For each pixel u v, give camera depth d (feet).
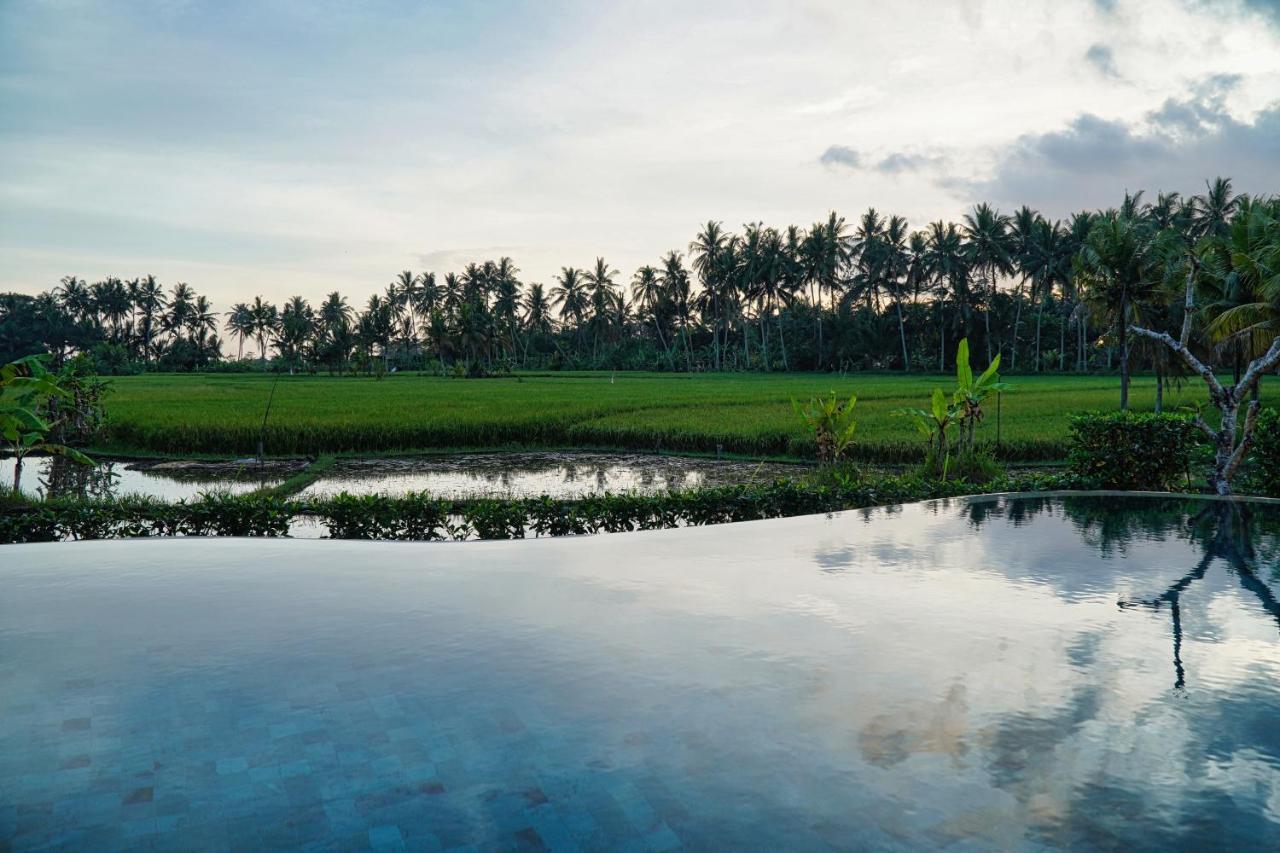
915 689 13.85
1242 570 21.03
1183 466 36.73
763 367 291.58
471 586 20.02
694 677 14.46
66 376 77.36
